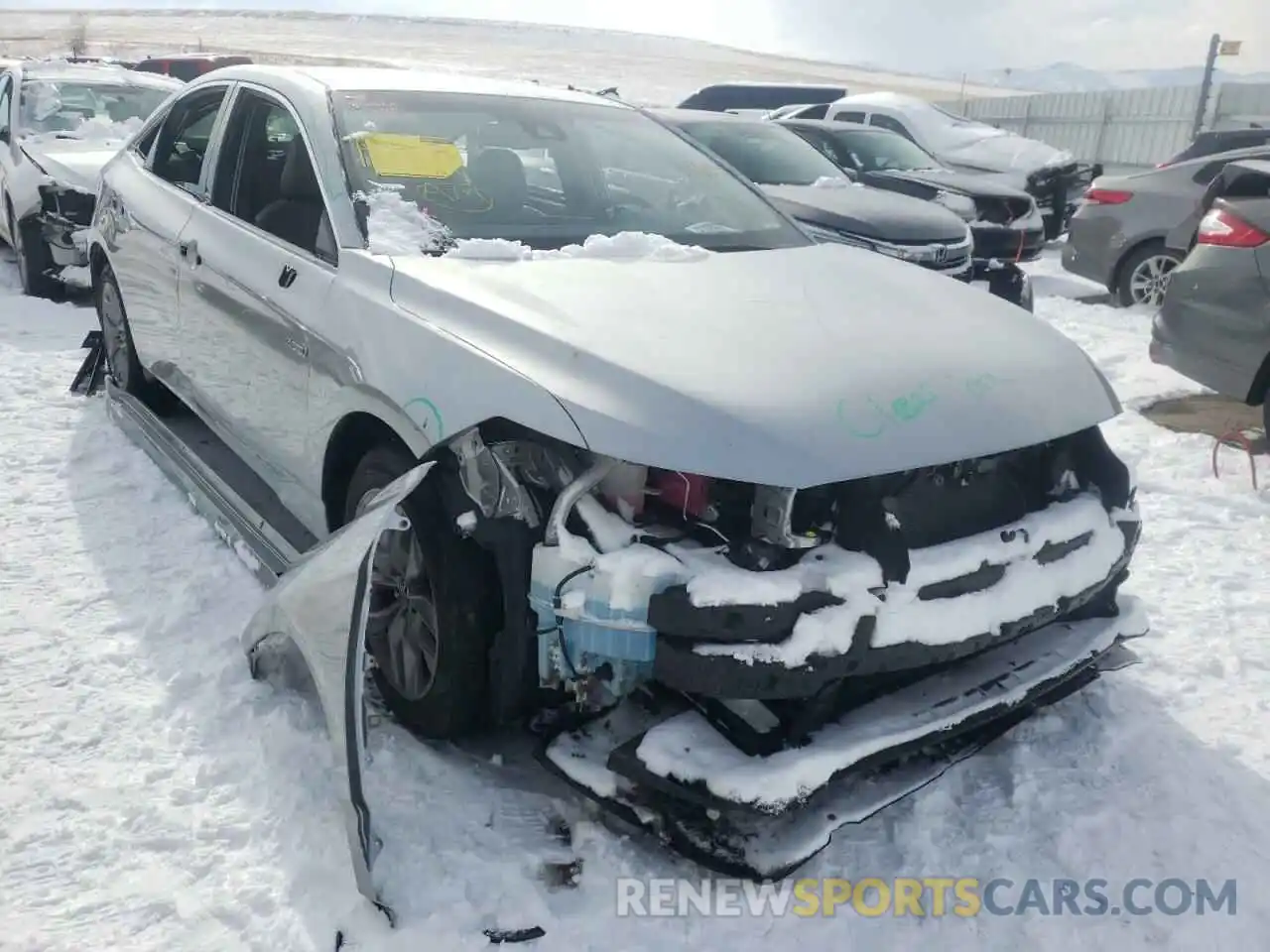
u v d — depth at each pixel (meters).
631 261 3.05
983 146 12.24
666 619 2.15
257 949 2.13
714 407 2.22
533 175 3.49
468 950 2.12
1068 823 2.61
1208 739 2.98
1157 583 3.98
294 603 2.48
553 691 2.45
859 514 2.29
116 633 3.29
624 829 2.48
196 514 4.15
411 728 2.77
